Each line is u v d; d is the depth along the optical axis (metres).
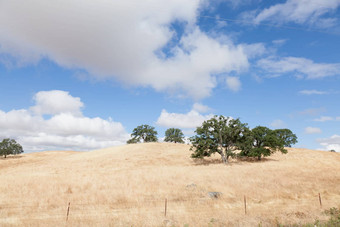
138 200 20.70
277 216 14.10
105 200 20.84
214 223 13.12
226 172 36.72
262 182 28.00
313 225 11.96
